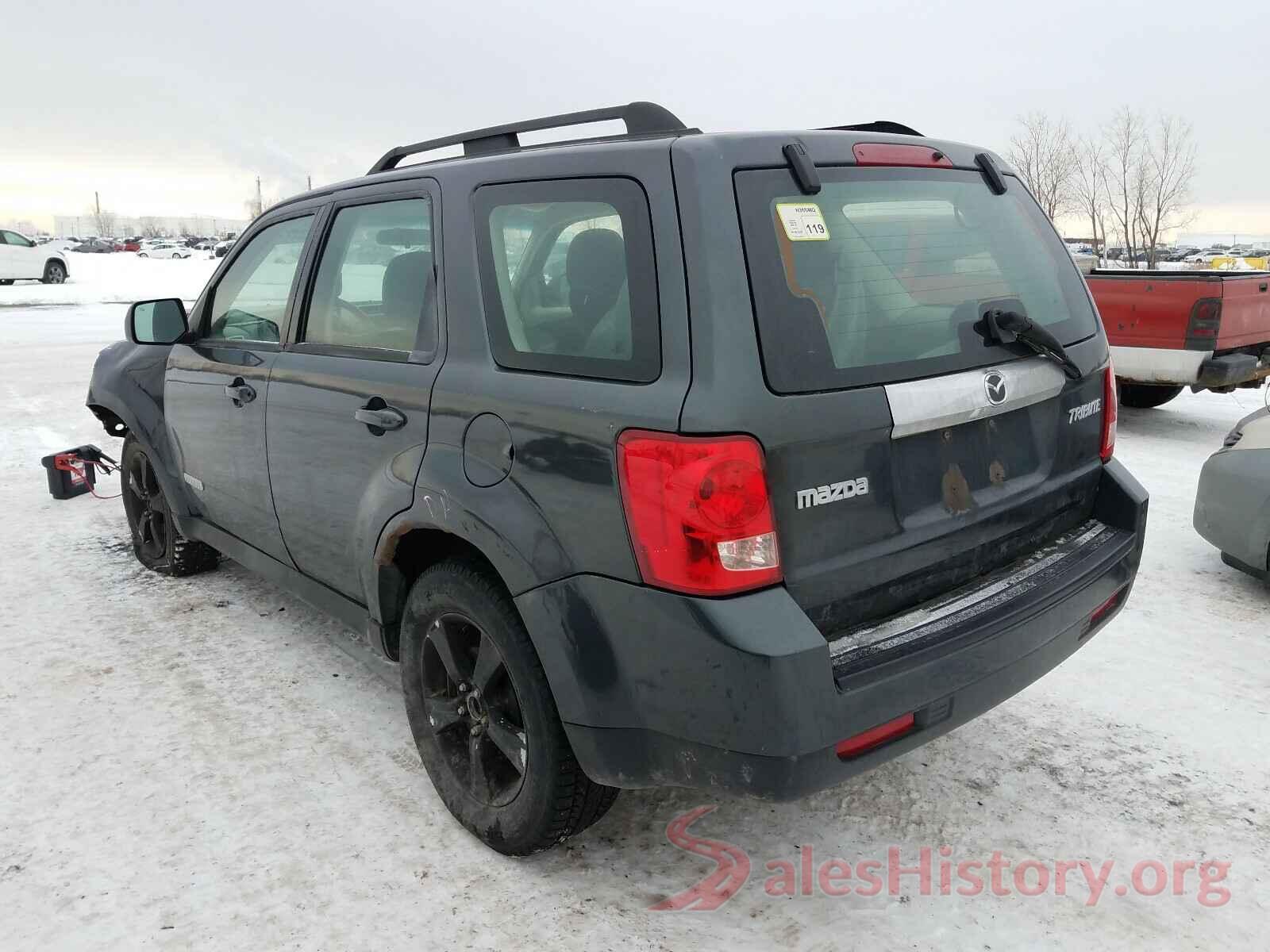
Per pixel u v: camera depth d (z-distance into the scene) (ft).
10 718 11.09
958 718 7.39
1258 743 10.51
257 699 11.59
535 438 7.42
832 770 6.67
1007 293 8.37
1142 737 10.66
